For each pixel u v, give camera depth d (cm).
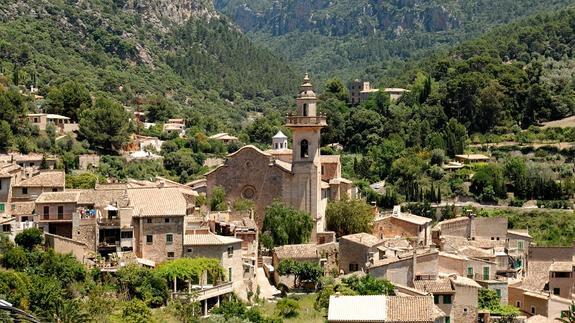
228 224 16662
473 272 16400
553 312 15812
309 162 18800
